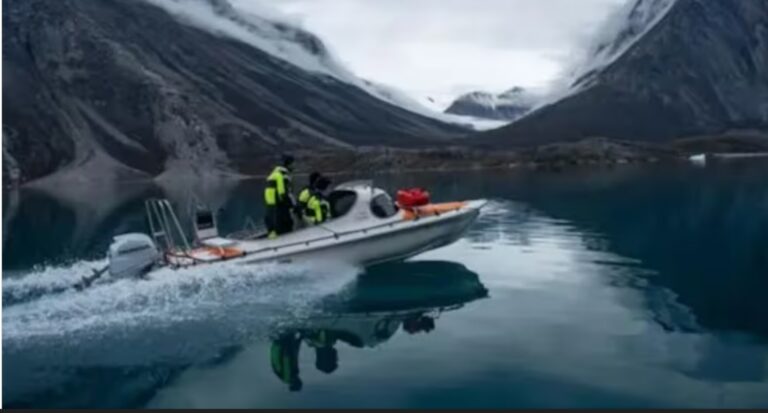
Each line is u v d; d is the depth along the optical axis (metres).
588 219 22.91
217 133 106.38
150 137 99.56
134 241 12.48
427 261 15.86
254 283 12.47
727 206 25.77
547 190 36.41
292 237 13.72
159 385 8.34
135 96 107.94
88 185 71.94
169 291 11.95
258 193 45.66
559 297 12.27
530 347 9.55
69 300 11.46
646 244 17.77
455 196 33.66
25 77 103.75
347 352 9.52
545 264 15.31
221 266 12.64
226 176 85.44
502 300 12.16
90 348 9.66
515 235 19.66
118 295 11.73
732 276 13.75
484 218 23.73
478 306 11.79
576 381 8.27
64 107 101.56
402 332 10.40
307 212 14.15
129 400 7.92
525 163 75.88
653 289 12.74
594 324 10.55
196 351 9.55
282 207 13.86
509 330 10.36
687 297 12.12
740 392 7.88
